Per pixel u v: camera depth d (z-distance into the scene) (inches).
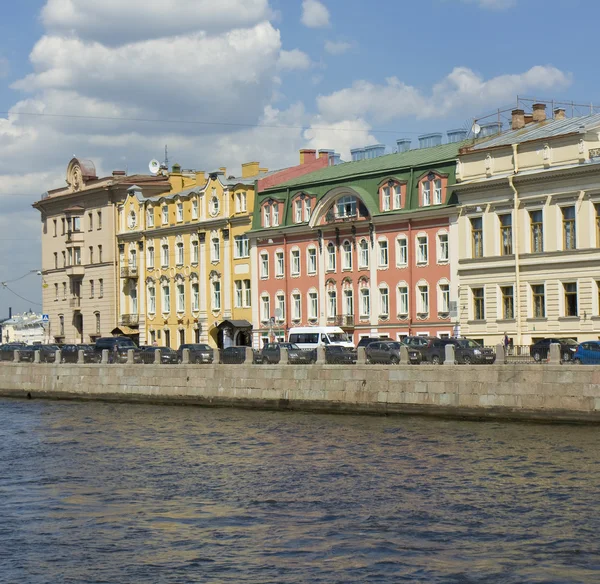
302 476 1354.6
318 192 3245.6
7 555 983.6
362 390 1998.0
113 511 1166.3
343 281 3139.8
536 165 2600.9
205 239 3690.9
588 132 2508.6
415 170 2930.6
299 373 2117.4
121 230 4163.4
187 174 4259.4
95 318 4274.1
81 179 4394.7
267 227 3415.4
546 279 2583.7
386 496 1204.5
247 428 1894.7
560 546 972.6
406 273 2942.9
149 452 1626.5
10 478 1406.3
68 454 1628.9
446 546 979.9
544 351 1784.0
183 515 1136.2
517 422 1761.8
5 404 2610.7
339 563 933.8
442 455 1476.4
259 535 1037.2
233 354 2301.9
